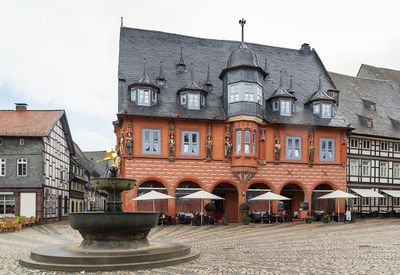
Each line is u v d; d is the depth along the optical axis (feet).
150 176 104.42
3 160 112.06
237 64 110.42
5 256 48.88
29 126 116.26
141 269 38.93
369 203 133.08
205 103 112.57
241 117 107.04
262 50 136.15
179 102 111.34
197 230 85.97
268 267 39.34
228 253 49.96
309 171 115.34
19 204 110.83
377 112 146.41
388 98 156.76
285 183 113.09
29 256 44.80
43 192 114.83
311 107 121.90
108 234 45.44
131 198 102.99
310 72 136.15
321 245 57.62
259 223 106.73
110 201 52.19
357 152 130.93
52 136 125.49
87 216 44.34
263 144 111.75
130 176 103.14
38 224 110.83
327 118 119.75
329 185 119.85
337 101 129.39
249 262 42.55
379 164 134.41
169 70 119.34
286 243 60.70
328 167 116.98
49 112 128.57
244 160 107.04
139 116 103.86
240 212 108.68
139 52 121.19
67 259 39.70
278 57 136.36
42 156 113.29
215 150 108.78
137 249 45.01
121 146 105.19
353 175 129.49
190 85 110.83
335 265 40.24
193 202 109.40
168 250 44.09
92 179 51.93
